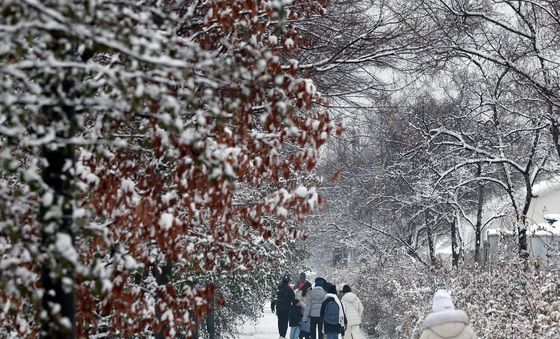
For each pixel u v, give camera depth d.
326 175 67.94
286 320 66.94
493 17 43.56
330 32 31.56
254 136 16.52
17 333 16.27
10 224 13.34
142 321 18.34
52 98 12.64
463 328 29.19
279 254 40.22
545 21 45.62
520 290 39.03
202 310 18.72
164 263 19.80
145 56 11.98
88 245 17.14
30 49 13.41
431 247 77.06
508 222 64.06
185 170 15.04
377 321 73.88
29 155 16.67
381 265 79.19
